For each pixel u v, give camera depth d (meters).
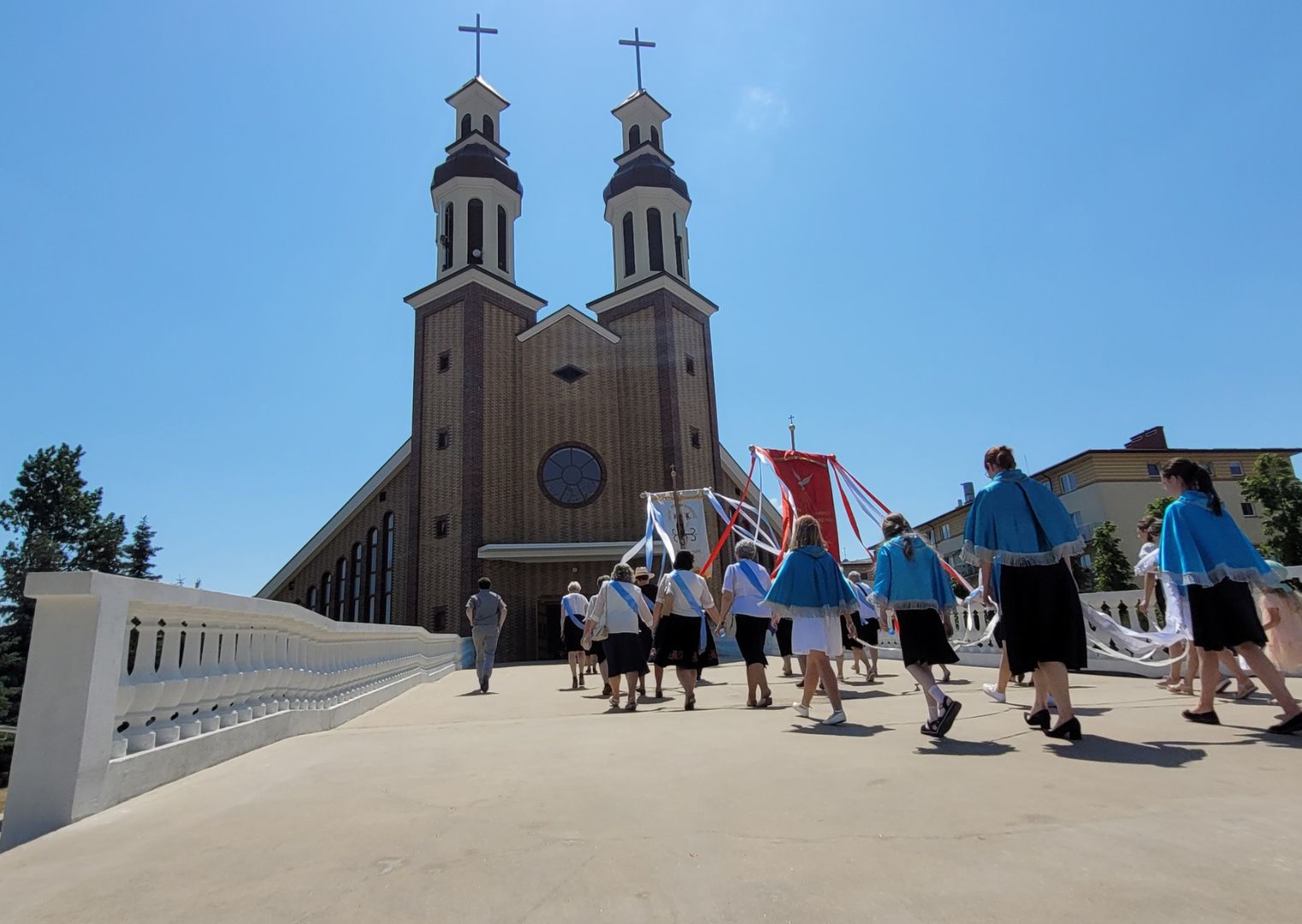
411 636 13.98
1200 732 4.84
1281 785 3.38
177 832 3.34
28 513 42.72
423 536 28.84
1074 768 3.86
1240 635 4.82
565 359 31.33
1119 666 9.66
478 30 35.94
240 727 5.38
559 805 3.50
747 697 8.92
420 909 2.34
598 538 29.58
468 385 29.02
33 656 3.76
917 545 5.44
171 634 4.79
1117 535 40.06
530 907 2.33
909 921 2.10
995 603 5.26
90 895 2.59
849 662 15.09
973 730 5.28
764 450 19.31
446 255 32.44
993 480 5.05
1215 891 2.21
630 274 33.88
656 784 3.86
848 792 3.51
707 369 33.50
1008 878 2.37
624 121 36.34
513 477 29.52
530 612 28.00
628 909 2.27
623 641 8.49
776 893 2.34
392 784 4.14
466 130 34.41
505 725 6.97
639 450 30.78
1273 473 32.44
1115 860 2.48
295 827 3.32
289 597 36.72
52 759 3.62
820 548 6.36
